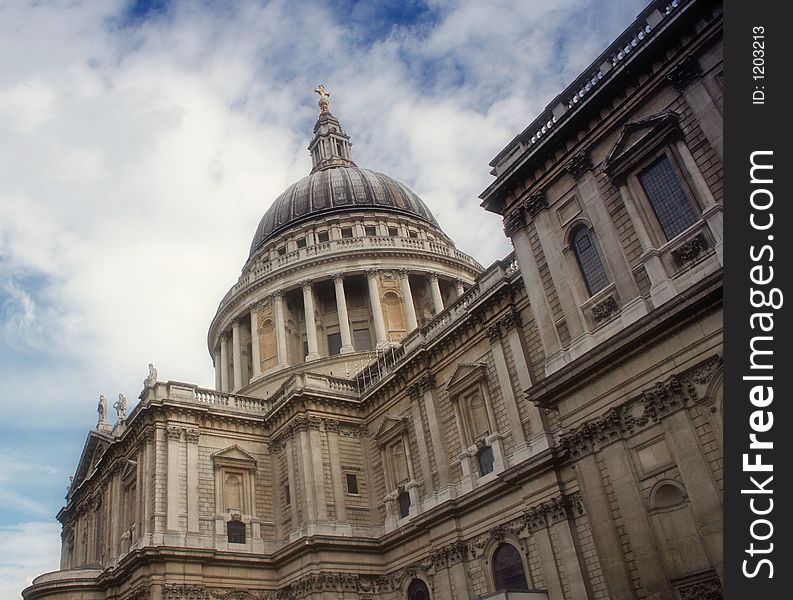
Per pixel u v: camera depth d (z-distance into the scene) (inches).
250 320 2822.3
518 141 1318.9
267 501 1887.3
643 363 994.7
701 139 997.2
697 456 903.7
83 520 2290.8
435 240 3137.3
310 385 1941.4
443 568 1530.5
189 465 1797.5
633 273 1061.1
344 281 2760.8
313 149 3762.3
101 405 2529.5
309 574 1658.5
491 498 1456.7
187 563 1649.9
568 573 1238.9
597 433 1042.1
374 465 1889.8
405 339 1894.7
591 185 1155.3
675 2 1101.1
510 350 1505.9
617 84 1120.2
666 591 905.5
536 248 1252.5
